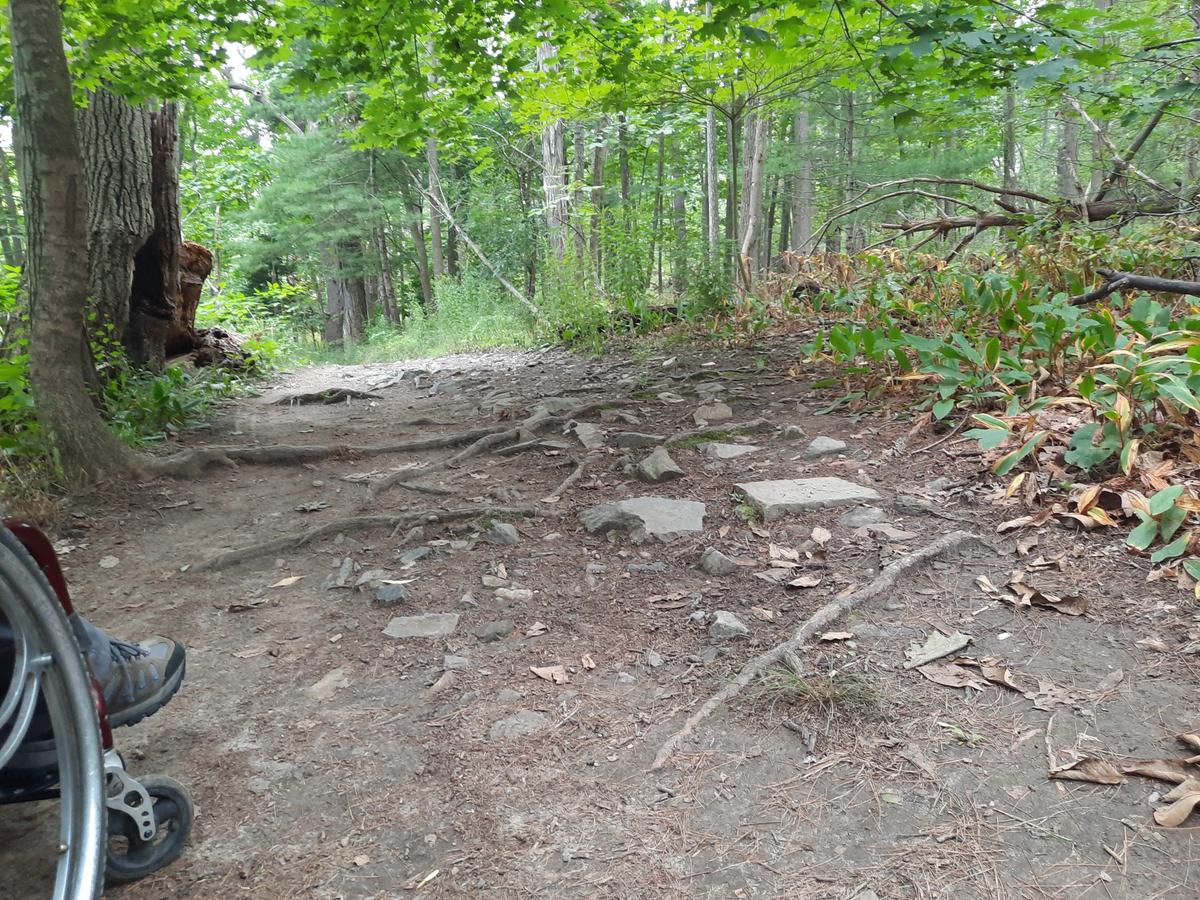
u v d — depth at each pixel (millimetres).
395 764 2463
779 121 18547
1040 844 1909
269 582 3986
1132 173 8852
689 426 5777
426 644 3205
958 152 15688
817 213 20594
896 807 2070
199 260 9969
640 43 8031
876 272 8859
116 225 7488
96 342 7398
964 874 1841
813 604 3109
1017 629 2801
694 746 2387
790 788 2178
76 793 1569
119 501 5016
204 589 3938
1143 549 3121
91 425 5219
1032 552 3283
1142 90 7652
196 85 7695
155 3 6281
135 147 7598
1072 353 4754
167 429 6961
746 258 10172
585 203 14125
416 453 6051
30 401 5277
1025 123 12867
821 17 6238
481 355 11391
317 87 7168
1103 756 2164
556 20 7082
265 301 25859
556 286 11055
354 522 4516
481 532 4309
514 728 2572
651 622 3172
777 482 4301
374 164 21562
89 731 1594
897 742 2307
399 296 29578
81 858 1519
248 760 2543
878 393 5512
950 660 2674
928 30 5070
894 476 4277
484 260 18500
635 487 4707
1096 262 7031
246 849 2137
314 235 21312
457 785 2324
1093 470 3709
